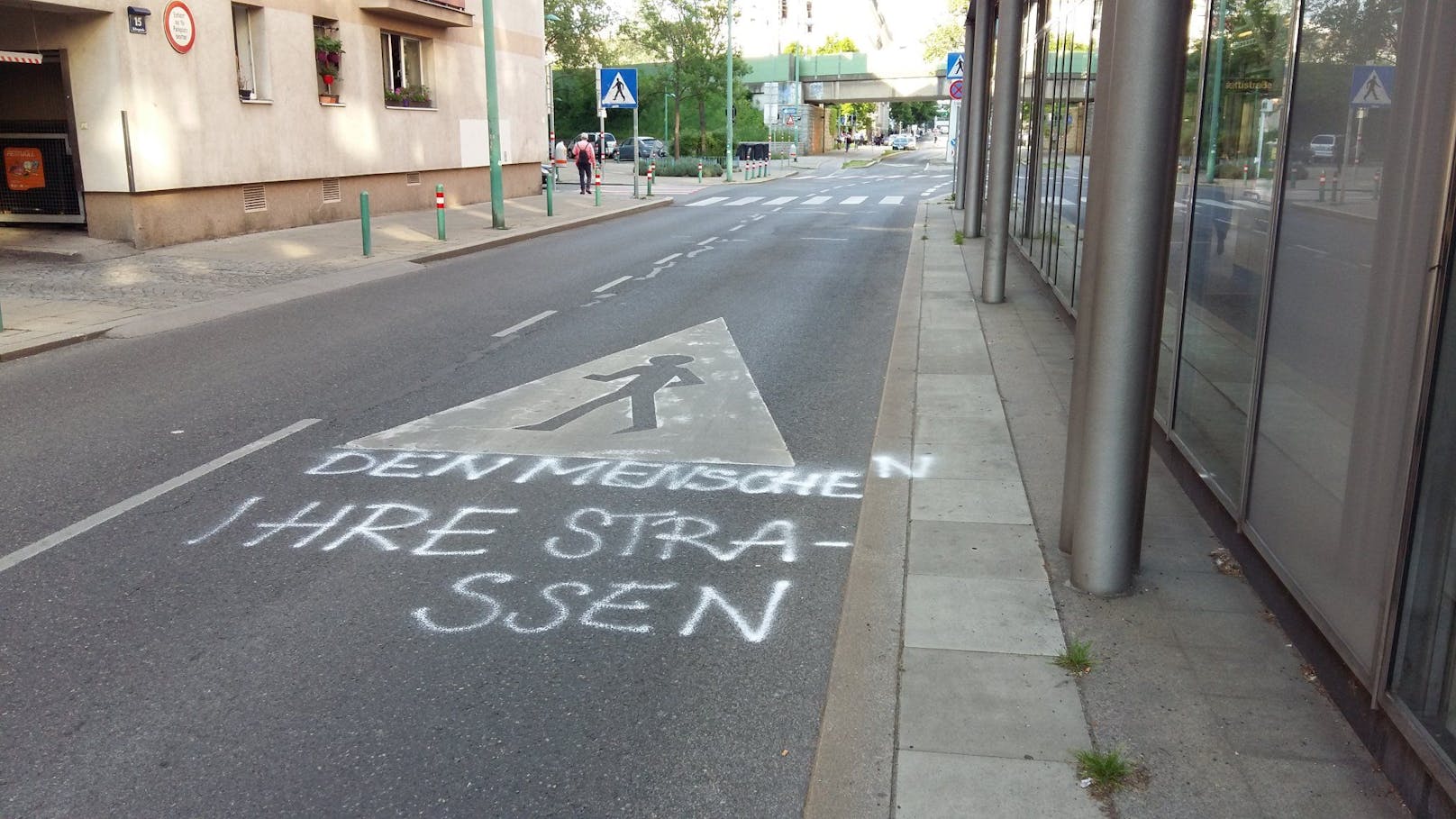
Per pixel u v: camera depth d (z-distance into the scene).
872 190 38.09
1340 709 3.63
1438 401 3.01
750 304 12.71
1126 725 3.56
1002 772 3.32
